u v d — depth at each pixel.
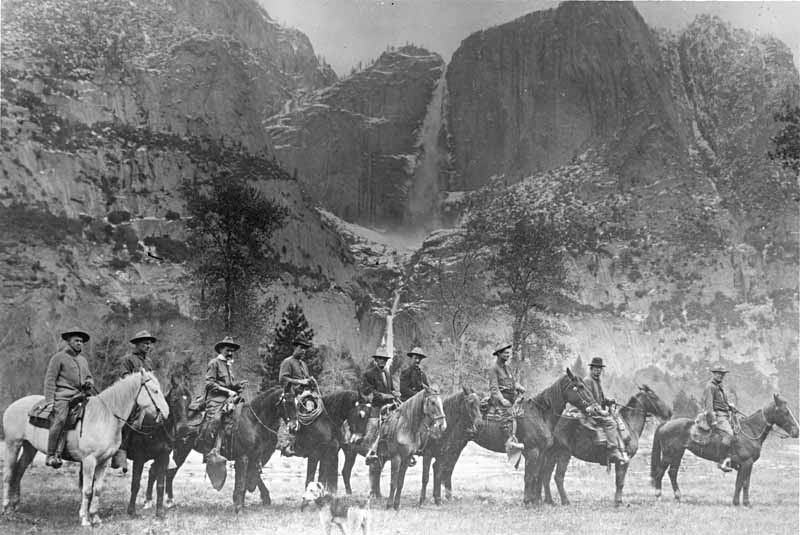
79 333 12.77
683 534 14.69
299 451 14.40
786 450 22.17
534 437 15.57
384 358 15.28
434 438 14.84
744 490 16.73
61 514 13.33
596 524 14.61
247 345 22.89
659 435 17.19
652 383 24.86
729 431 16.66
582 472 17.62
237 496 13.91
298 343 14.66
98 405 12.63
